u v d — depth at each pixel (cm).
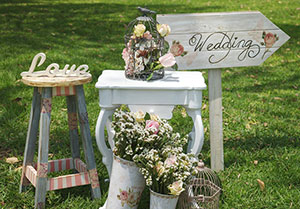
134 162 242
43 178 257
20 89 461
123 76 276
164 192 237
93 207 265
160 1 1255
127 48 270
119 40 741
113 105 259
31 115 271
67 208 266
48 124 254
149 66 266
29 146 276
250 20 291
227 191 284
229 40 292
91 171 270
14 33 741
